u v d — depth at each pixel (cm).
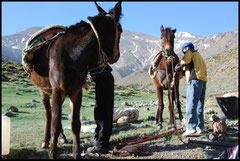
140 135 616
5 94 1675
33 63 434
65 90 386
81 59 397
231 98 791
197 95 595
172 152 483
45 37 456
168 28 689
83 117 820
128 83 17938
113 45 436
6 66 3853
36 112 1006
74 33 410
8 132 438
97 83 502
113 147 514
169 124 759
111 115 503
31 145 504
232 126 689
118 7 443
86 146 520
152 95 2869
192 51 608
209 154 466
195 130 600
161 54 701
